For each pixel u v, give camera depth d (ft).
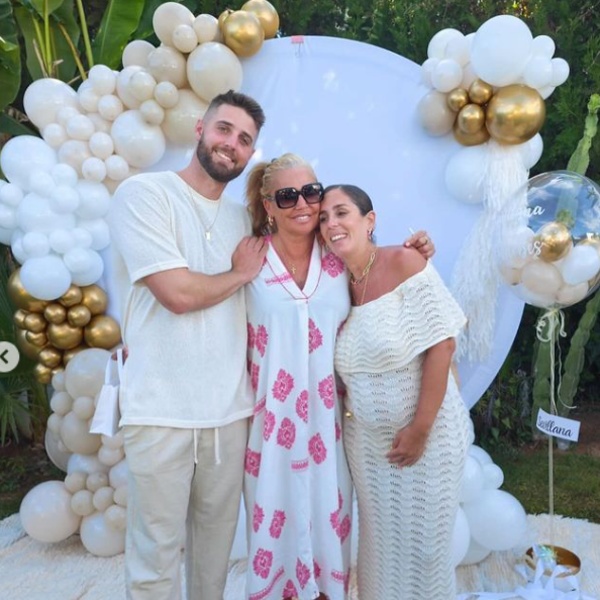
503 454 14.38
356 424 7.16
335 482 6.97
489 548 9.55
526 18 14.55
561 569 9.04
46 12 12.13
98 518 10.28
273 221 7.39
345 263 7.00
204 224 6.89
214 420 6.70
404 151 10.78
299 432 6.86
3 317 12.73
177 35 9.85
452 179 10.35
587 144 11.37
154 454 6.61
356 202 6.82
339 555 7.00
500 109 9.54
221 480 7.04
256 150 11.01
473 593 8.97
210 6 14.71
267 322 6.90
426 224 10.78
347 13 15.25
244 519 9.88
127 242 6.51
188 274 6.47
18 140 10.14
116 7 12.81
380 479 7.07
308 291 6.88
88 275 10.35
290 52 10.81
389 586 7.25
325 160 11.00
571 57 13.89
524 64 9.44
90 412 10.09
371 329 6.72
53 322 10.61
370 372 6.77
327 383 6.91
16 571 9.91
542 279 8.02
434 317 6.61
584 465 13.71
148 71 10.09
